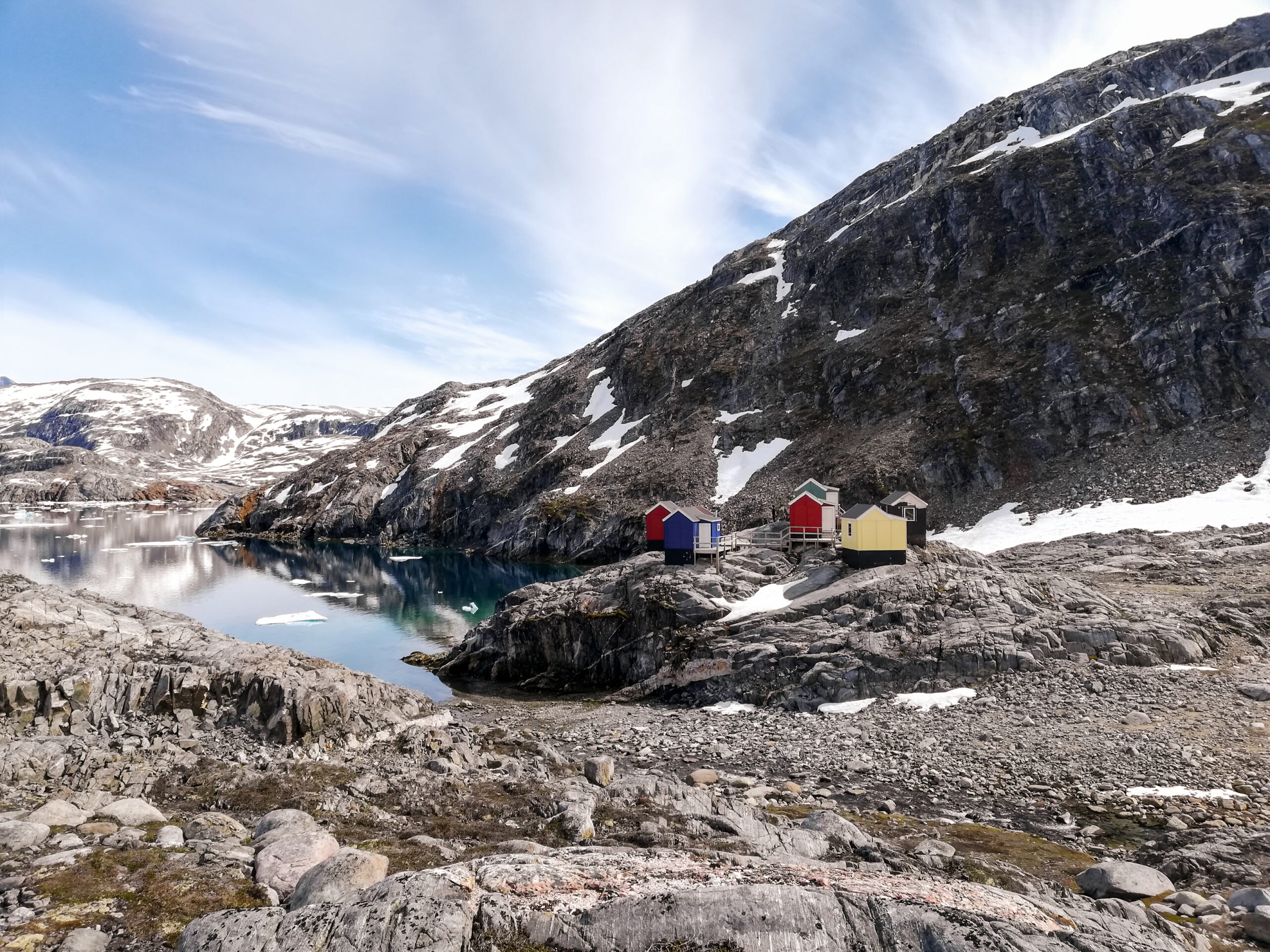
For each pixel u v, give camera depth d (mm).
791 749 28688
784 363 113250
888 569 43250
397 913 9031
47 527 175250
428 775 20078
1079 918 10758
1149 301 79750
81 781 17156
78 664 23734
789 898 9609
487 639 53000
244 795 17328
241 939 8812
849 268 116625
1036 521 67000
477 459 148500
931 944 8805
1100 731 26297
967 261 103125
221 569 108750
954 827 19453
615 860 11617
